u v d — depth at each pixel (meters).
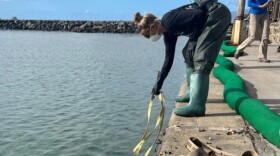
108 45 53.59
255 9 10.51
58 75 23.34
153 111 13.06
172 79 20.61
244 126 5.18
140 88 17.97
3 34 79.06
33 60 33.22
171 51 5.17
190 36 5.67
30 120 12.30
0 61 32.25
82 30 90.12
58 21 94.31
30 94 16.89
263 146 4.54
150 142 9.73
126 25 89.62
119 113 12.91
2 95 16.70
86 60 33.06
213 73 8.71
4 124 11.83
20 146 9.80
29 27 94.25
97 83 19.83
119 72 24.48
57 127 11.41
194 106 5.59
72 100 15.38
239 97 5.79
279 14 21.20
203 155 4.07
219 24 5.43
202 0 5.54
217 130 5.03
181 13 5.25
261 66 10.18
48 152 9.35
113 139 10.15
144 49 46.88
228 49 12.64
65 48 48.34
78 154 9.17
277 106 6.20
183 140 4.68
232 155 4.14
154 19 5.09
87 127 11.33
